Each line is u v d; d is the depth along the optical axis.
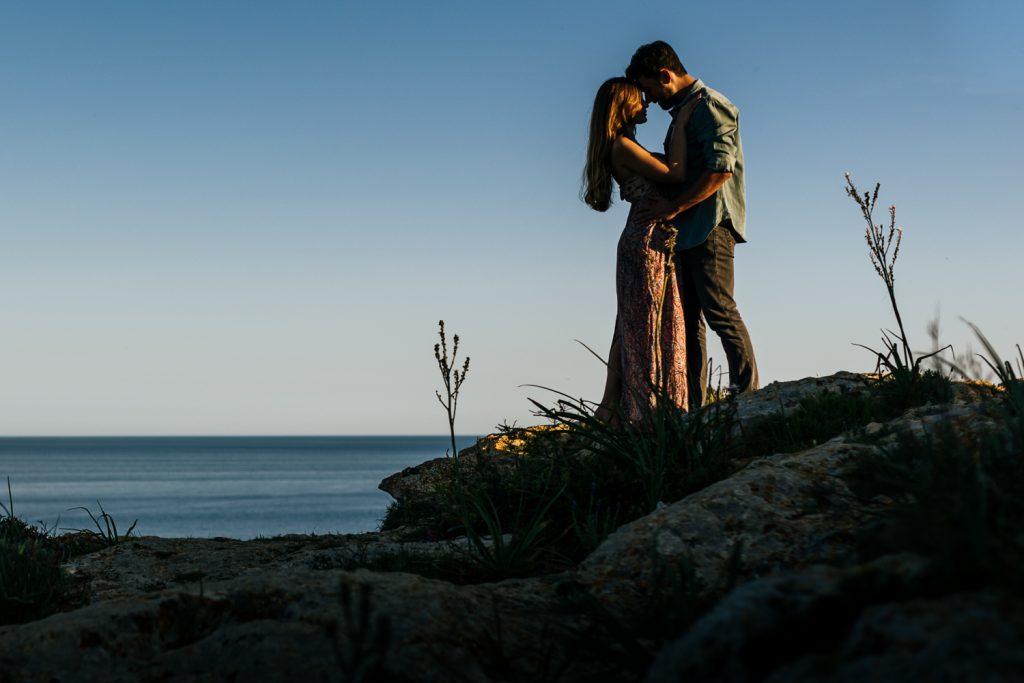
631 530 3.17
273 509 95.38
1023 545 1.71
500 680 2.16
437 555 3.81
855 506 3.04
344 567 3.85
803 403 5.28
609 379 6.60
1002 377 3.41
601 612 2.27
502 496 4.73
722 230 6.50
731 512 3.17
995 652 1.21
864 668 1.31
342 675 2.00
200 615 2.40
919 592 1.58
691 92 6.45
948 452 2.53
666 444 4.52
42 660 2.20
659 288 6.24
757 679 1.53
